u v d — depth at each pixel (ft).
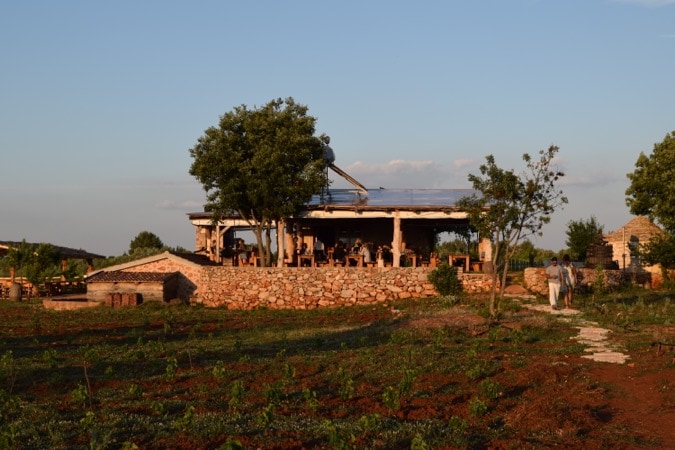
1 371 53.78
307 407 43.34
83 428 37.76
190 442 35.65
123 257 165.48
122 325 91.04
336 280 110.73
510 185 83.35
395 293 109.19
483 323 75.87
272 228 138.00
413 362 56.85
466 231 140.26
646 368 53.47
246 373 54.60
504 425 40.19
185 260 119.34
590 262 129.49
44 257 140.77
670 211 115.44
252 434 37.11
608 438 37.91
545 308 89.51
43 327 89.92
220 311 107.65
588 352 60.95
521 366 55.67
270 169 113.39
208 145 117.39
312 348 67.26
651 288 120.06
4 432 34.65
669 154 116.88
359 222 135.74
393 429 37.73
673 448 36.58
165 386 50.57
